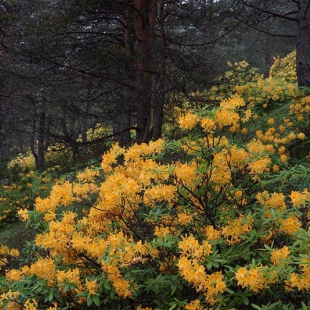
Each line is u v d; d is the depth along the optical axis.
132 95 8.15
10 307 3.49
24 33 8.03
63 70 8.43
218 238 3.23
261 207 3.70
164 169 3.37
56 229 3.48
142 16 8.18
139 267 3.45
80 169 7.33
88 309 3.54
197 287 3.05
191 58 9.19
